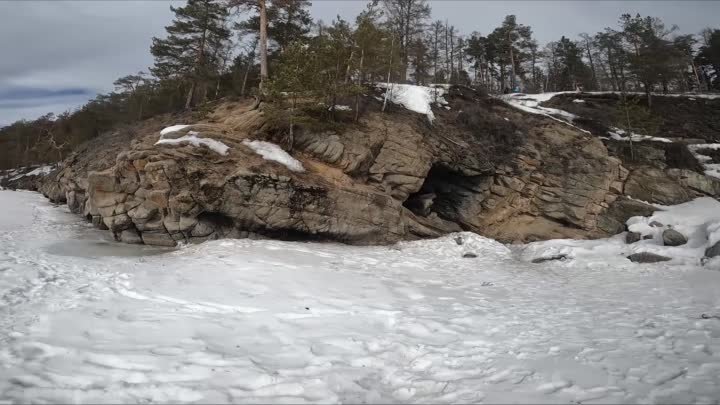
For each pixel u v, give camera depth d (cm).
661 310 805
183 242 1452
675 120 2867
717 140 2578
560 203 2019
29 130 4784
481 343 602
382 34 2084
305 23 2664
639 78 3081
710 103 3070
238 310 709
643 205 1967
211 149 1485
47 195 2631
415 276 1159
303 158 1719
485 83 4481
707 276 1131
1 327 555
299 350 544
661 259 1388
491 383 460
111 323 598
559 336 635
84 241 1464
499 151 2138
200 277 900
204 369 461
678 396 420
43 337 527
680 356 538
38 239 1436
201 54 2638
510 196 2047
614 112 2711
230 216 1444
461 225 2094
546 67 5272
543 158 2138
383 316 731
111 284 834
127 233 1492
